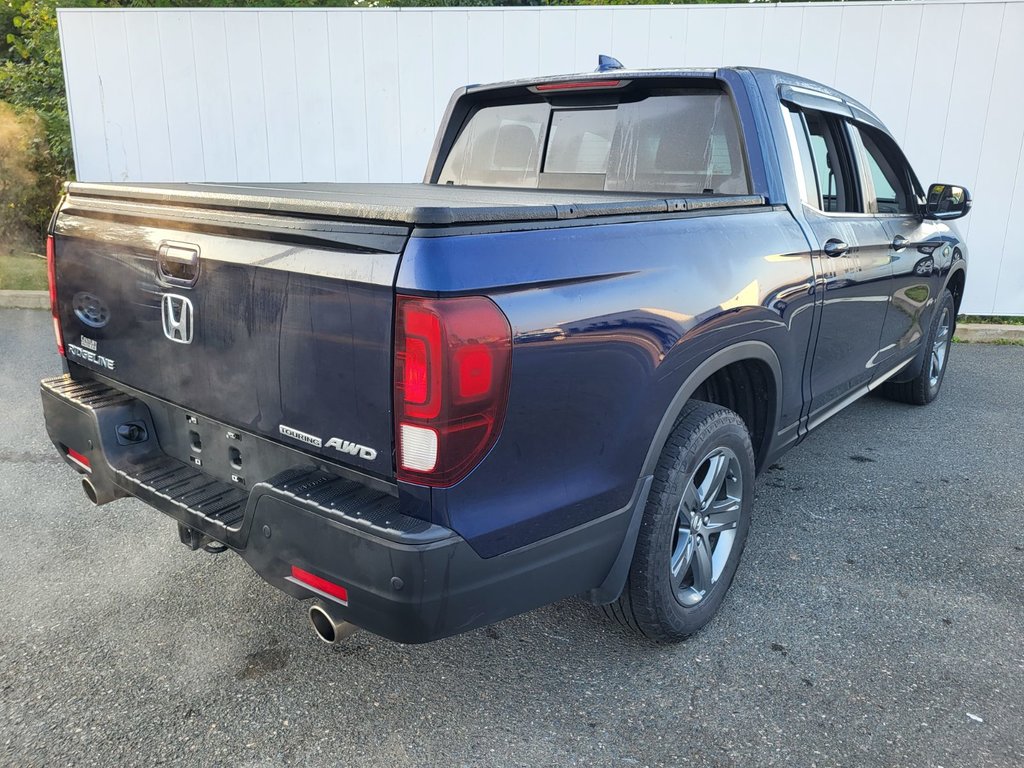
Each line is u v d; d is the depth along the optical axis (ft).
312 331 6.38
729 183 10.40
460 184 13.64
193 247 7.31
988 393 19.94
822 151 11.82
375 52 26.96
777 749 7.44
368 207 5.93
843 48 25.25
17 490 13.03
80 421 8.59
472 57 26.73
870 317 12.88
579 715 7.91
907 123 25.62
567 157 12.14
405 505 6.08
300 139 27.89
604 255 7.00
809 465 14.85
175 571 10.57
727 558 9.52
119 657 8.68
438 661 8.76
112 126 28.04
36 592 9.96
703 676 8.54
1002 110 25.13
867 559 11.19
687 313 7.85
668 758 7.31
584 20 25.90
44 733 7.47
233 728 7.63
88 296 8.84
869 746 7.48
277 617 9.54
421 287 5.62
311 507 6.26
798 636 9.31
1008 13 24.32
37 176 39.65
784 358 9.93
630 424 7.36
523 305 6.16
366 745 7.44
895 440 16.26
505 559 6.44
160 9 27.04
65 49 27.43
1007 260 26.21
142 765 7.11
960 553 11.39
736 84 10.24
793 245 9.96
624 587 8.26
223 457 7.80
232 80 27.50
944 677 8.54
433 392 5.72
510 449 6.26
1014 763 7.28
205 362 7.51
